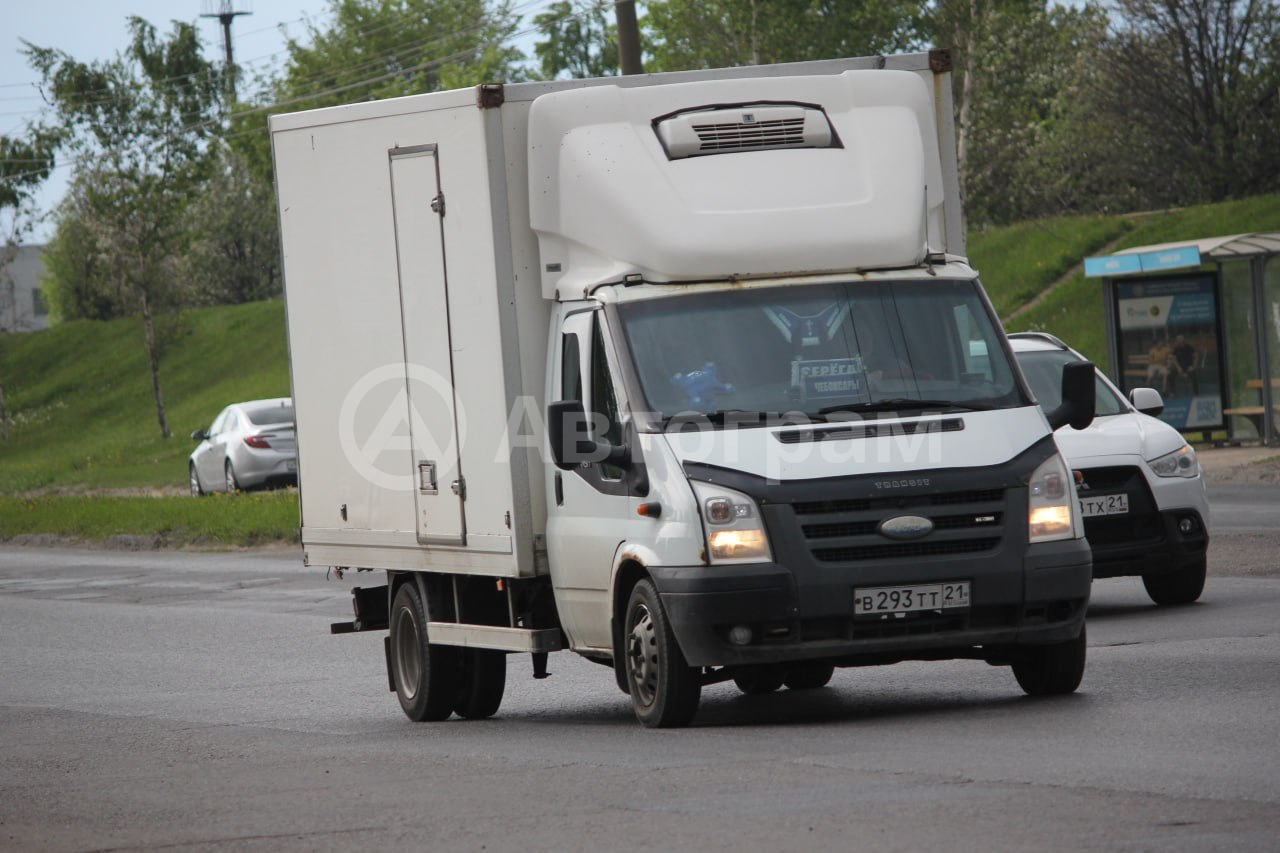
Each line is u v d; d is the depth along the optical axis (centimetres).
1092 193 15875
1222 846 1791
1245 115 13712
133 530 9075
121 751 3194
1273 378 8794
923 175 3102
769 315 2931
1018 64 16038
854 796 2161
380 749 2995
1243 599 4253
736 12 14762
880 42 14675
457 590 3384
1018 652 3023
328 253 3541
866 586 2722
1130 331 8981
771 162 3048
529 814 2211
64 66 17375
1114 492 4131
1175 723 2583
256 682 4241
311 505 3688
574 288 3031
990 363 2944
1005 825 1936
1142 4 14075
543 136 3080
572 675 4091
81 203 17612
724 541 2728
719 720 3045
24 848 2253
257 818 2352
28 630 5675
